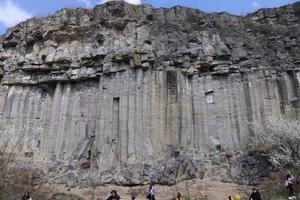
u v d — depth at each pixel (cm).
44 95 3953
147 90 3616
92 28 4056
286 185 2659
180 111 3578
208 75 3784
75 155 3575
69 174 3412
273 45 3878
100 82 3775
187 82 3741
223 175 3325
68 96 3859
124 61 3772
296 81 3647
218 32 3978
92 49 3928
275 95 3616
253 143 3434
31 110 3875
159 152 3412
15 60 4053
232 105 3666
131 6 4059
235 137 3553
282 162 3169
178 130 3519
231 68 3772
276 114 3522
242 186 3159
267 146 3338
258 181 3188
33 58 3984
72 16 4125
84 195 3120
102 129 3578
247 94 3666
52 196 2983
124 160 3388
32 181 3158
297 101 3562
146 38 3825
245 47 3878
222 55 3803
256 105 3606
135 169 3300
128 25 3950
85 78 3853
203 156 3453
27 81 3959
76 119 3756
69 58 3928
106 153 3475
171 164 3303
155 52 3766
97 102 3731
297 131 3259
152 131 3478
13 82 3956
